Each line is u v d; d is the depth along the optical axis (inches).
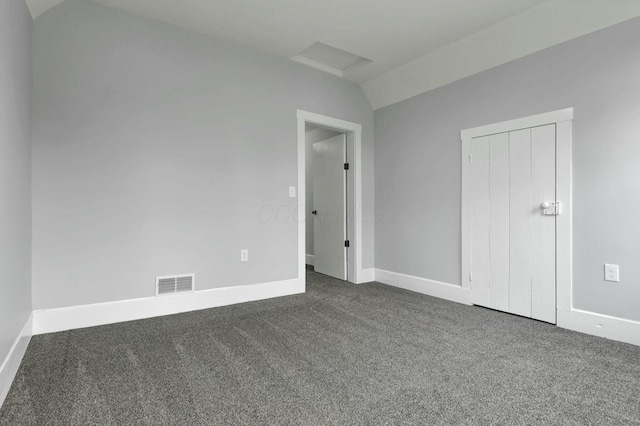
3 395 56.7
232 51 117.8
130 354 75.8
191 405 56.0
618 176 85.0
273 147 127.7
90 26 93.3
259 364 71.5
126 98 98.4
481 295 115.4
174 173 106.4
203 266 112.1
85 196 92.5
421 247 137.3
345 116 149.3
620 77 84.6
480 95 116.1
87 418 52.3
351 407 55.8
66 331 89.4
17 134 69.6
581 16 88.7
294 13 98.8
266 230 126.2
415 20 101.7
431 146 133.2
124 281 98.4
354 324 97.8
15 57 67.9
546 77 98.8
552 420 52.4
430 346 81.7
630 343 82.7
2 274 57.7
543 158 99.4
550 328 94.3
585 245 91.0
